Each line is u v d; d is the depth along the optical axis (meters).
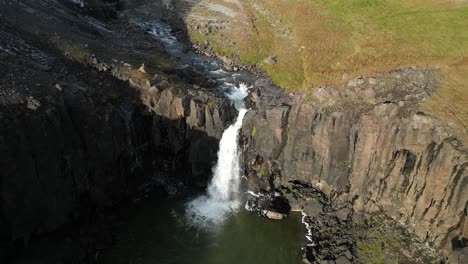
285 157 58.91
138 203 59.12
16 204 47.00
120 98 60.78
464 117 49.75
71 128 51.69
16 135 46.59
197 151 61.34
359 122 52.66
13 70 54.72
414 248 47.69
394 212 51.41
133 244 53.25
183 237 54.47
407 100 53.38
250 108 62.00
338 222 53.38
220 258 51.94
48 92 52.00
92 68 64.44
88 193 54.38
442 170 46.03
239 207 58.78
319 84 61.94
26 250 48.28
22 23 66.81
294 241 53.22
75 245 50.50
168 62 74.75
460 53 65.69
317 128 55.41
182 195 60.66
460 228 44.69
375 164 52.00
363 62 66.81
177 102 60.00
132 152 59.28
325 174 56.44
